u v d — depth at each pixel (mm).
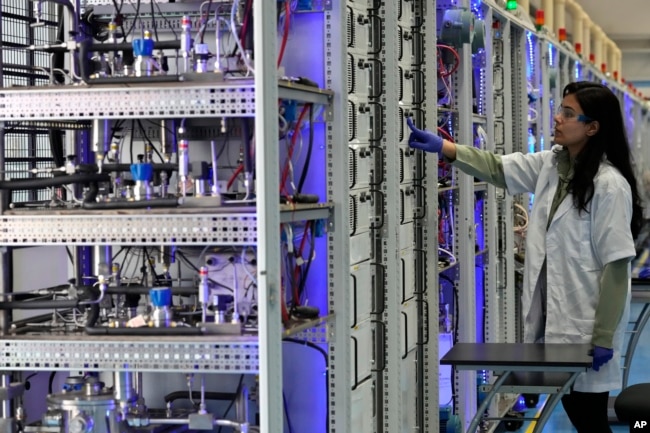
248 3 3492
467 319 5660
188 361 3188
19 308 3465
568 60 11086
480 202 6363
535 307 4332
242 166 3658
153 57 3656
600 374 4043
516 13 7598
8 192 3432
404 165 4879
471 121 5766
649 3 15547
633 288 6273
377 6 4430
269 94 3021
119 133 4035
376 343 4469
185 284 3910
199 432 3891
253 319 3492
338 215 3766
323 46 3768
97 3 3992
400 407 4508
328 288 3781
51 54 3758
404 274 4848
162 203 3307
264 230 2977
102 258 3705
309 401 3889
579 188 4094
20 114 3281
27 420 3949
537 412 6816
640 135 20312
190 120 3783
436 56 5164
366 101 4344
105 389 3594
